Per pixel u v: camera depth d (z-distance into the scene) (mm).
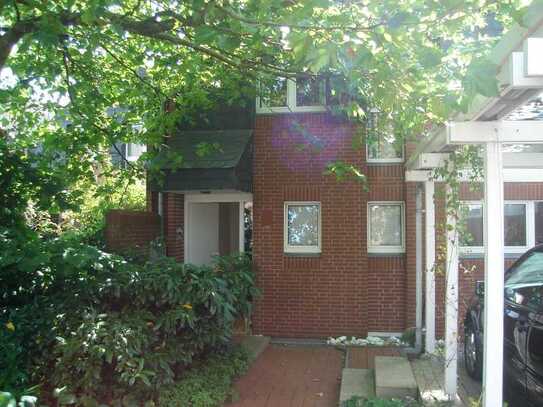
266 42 7027
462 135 4906
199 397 6391
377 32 4938
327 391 7340
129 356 6117
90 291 6789
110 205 12461
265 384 7652
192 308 6809
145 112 9883
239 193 11391
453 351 6453
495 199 4879
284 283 10469
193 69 8945
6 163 7973
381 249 10547
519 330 6191
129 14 6805
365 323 10242
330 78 7535
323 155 10453
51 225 11984
